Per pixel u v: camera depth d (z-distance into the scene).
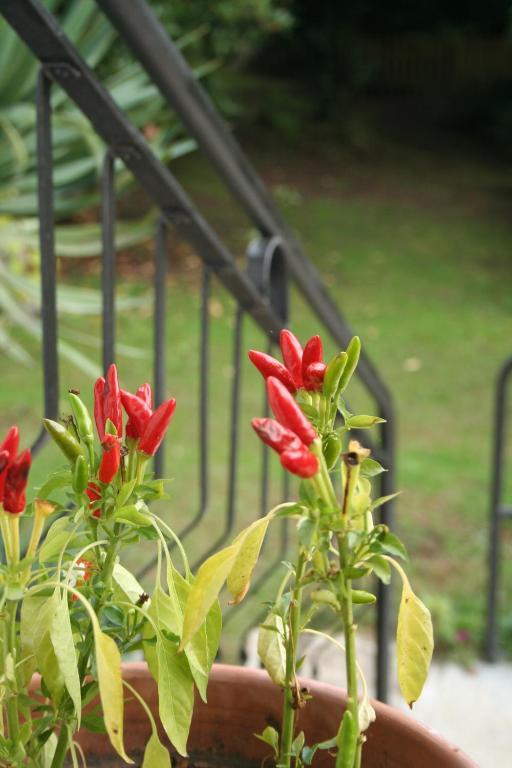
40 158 1.24
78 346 7.18
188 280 9.48
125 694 0.99
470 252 11.04
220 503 4.84
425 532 4.55
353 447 0.72
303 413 0.79
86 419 0.79
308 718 0.97
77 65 1.20
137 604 0.82
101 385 0.81
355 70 17.64
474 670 3.35
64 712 0.80
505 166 15.39
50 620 0.76
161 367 1.54
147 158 1.34
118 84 4.50
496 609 3.40
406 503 4.88
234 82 16.38
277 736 0.86
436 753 0.89
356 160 14.92
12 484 0.73
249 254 1.74
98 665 0.71
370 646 3.21
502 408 3.30
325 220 12.12
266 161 14.33
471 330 8.41
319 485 0.73
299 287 1.89
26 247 4.39
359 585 2.51
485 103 17.31
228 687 0.98
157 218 1.49
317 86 17.05
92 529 0.78
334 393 0.80
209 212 11.83
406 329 8.39
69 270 9.13
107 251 1.36
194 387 6.76
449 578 4.07
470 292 9.62
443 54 19.17
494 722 3.08
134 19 1.25
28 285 4.37
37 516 0.77
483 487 5.16
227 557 0.75
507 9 19.45
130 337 7.75
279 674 0.83
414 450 5.73
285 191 13.13
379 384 2.22
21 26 1.16
